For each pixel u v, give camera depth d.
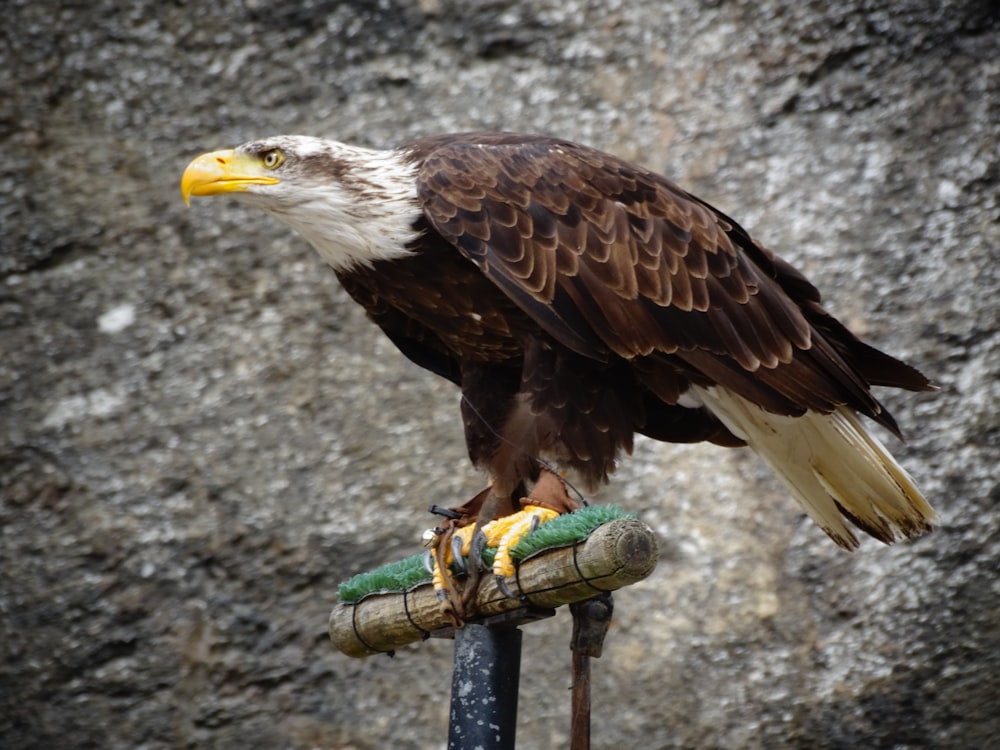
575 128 12.36
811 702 10.64
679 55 12.60
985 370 11.36
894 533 7.87
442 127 12.38
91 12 12.62
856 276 11.73
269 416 11.65
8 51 12.48
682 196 7.73
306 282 12.03
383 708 10.92
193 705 10.90
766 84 12.46
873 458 7.68
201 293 11.98
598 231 7.30
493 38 12.66
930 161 12.09
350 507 11.39
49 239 12.02
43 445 11.45
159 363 11.78
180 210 12.17
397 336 8.31
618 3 12.67
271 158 7.58
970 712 10.59
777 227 11.95
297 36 12.66
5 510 11.27
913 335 11.50
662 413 8.12
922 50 12.45
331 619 7.20
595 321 7.16
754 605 10.94
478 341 7.71
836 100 12.36
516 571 6.12
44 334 11.80
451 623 6.40
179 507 11.35
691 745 10.56
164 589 11.16
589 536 5.77
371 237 7.42
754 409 7.74
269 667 11.01
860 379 7.70
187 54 12.60
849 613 10.86
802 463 7.86
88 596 11.09
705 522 11.23
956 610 10.77
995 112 12.20
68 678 10.92
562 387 7.30
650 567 5.66
